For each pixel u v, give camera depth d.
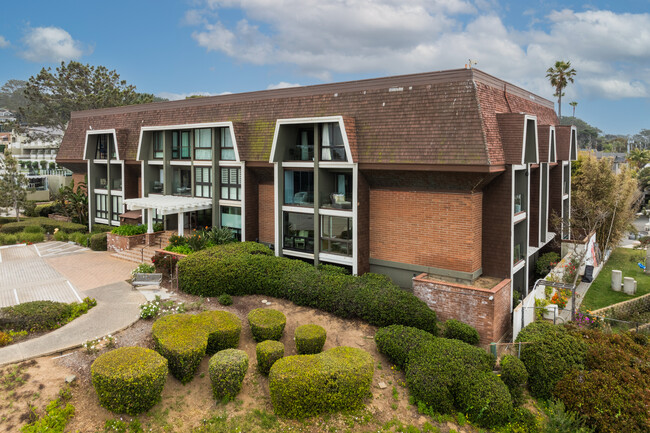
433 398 13.08
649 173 66.44
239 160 23.95
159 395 11.99
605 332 18.78
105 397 11.23
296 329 15.23
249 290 19.45
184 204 24.86
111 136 32.16
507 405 12.80
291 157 23.22
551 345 15.01
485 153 17.02
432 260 19.73
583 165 34.94
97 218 34.62
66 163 36.50
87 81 53.50
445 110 18.44
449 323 16.41
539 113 27.80
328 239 21.91
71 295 18.89
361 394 12.88
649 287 27.39
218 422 11.80
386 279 19.59
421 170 18.39
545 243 26.73
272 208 24.94
